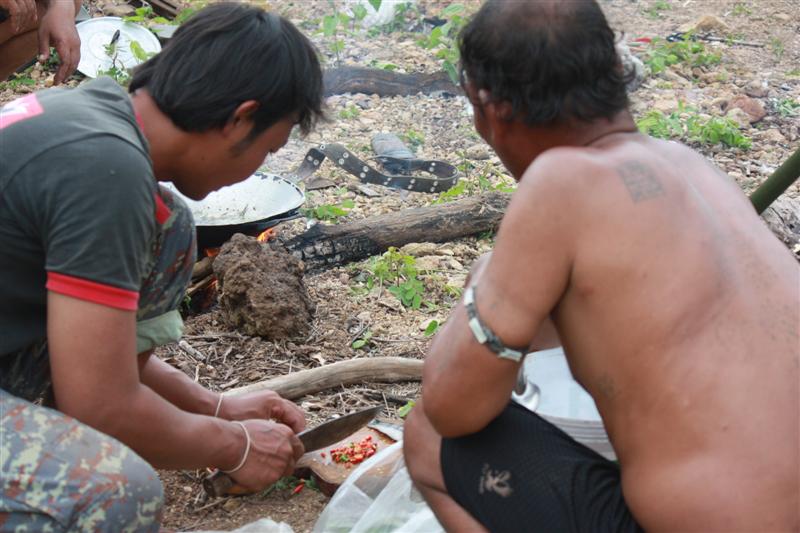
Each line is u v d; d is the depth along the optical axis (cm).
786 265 193
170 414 227
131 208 203
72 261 201
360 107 641
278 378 333
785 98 690
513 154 206
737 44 797
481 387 192
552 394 237
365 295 417
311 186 521
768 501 176
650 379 181
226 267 374
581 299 185
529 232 183
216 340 372
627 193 182
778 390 179
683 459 180
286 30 221
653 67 704
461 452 209
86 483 202
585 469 203
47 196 201
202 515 278
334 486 280
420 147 587
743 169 572
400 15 788
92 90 217
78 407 208
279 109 219
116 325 206
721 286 182
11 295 215
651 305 179
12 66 439
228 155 222
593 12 192
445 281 432
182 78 213
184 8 734
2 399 210
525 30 190
